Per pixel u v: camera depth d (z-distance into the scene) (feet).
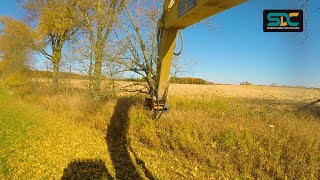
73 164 28.76
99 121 45.14
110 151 33.86
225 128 31.48
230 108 48.60
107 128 42.63
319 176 23.08
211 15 16.58
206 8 15.07
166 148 32.89
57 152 32.40
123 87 52.95
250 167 24.97
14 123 49.75
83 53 57.16
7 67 132.16
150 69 48.55
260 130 31.04
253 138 29.37
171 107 47.55
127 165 29.01
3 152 32.19
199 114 40.50
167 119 36.55
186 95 57.16
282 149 26.53
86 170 27.22
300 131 29.30
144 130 35.99
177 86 91.86
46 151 32.63
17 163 28.35
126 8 48.96
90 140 38.29
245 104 54.08
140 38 48.60
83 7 63.77
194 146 29.37
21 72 109.40
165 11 23.09
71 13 78.95
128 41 48.75
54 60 88.53
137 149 33.99
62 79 82.79
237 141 28.68
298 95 72.49
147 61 48.70
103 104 50.52
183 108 46.98
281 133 30.17
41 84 101.30
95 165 28.76
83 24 69.31
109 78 52.08
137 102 48.24
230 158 27.25
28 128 45.34
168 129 34.55
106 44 50.44
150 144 34.68
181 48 23.72
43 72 103.76
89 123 47.60
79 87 73.05
